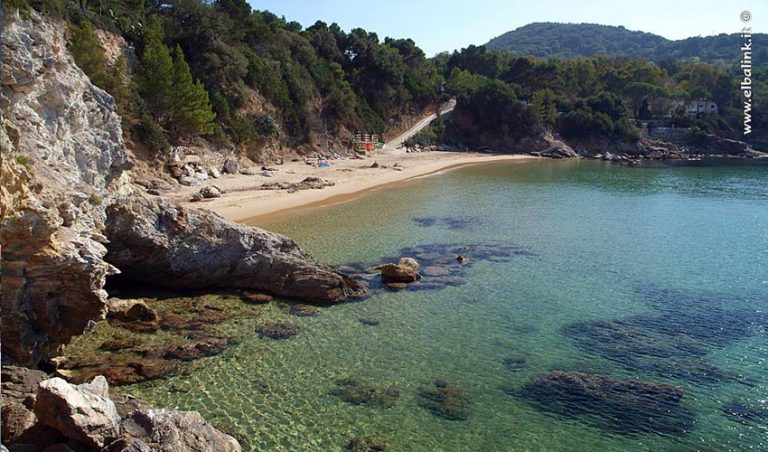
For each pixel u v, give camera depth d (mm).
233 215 44969
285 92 87375
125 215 24781
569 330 24094
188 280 26859
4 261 15188
